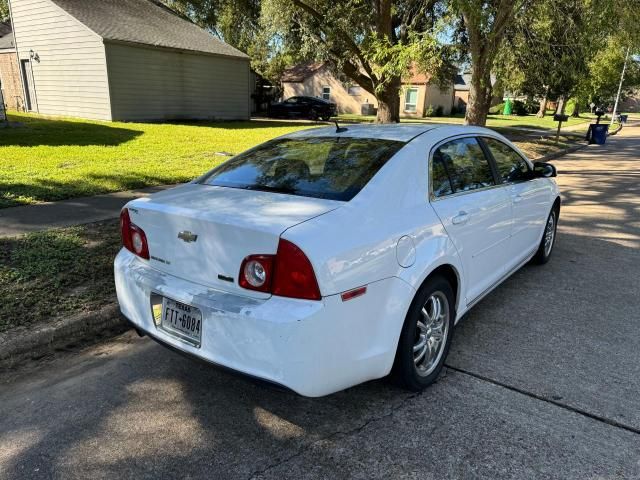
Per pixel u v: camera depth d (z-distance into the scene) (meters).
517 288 4.91
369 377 2.75
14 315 3.81
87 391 3.17
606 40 11.74
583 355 3.63
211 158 11.42
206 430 2.81
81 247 5.31
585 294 4.77
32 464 2.54
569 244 6.46
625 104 75.62
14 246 5.22
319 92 41.47
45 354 3.60
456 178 3.59
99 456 2.60
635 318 4.26
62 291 4.27
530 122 35.88
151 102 21.38
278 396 3.14
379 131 3.65
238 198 2.95
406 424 2.86
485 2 9.61
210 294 2.63
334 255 2.47
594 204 9.00
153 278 2.89
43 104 22.00
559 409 2.99
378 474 2.48
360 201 2.81
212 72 24.08
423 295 3.00
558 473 2.48
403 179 3.07
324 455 2.61
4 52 22.66
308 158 3.39
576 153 18.00
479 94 11.20
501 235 4.07
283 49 18.08
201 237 2.67
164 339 2.83
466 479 2.45
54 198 7.36
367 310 2.63
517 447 2.67
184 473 2.49
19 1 21.06
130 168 9.76
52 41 20.56
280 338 2.38
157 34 22.09
